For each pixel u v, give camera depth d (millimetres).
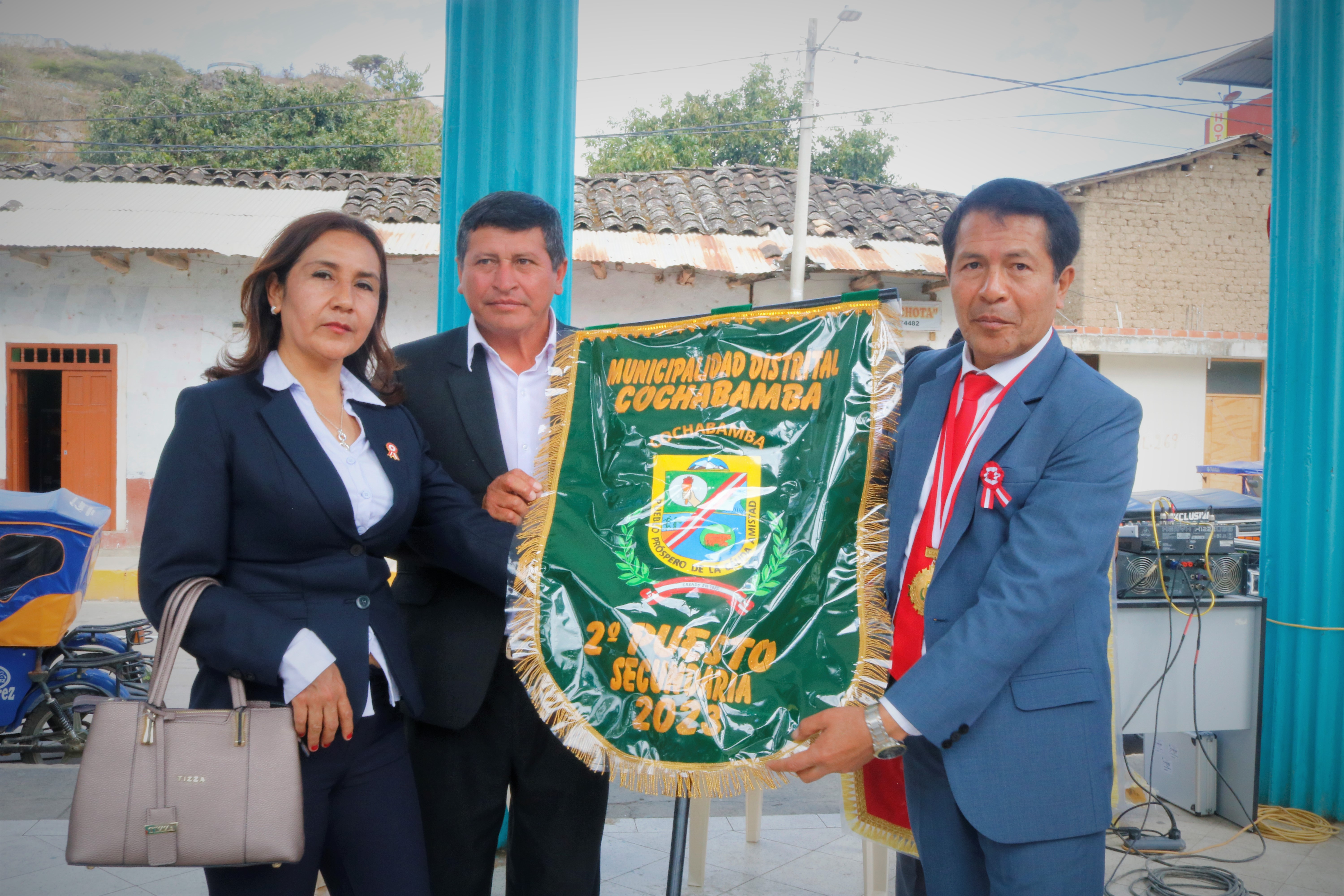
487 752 1923
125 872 2852
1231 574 3428
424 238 8664
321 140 15883
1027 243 1540
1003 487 1556
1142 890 2885
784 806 3699
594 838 1962
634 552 1702
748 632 1590
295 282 1596
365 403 1743
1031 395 1592
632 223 9250
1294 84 3434
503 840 3014
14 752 4188
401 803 1663
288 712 1444
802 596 1590
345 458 1643
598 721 1610
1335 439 3336
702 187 10648
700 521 1696
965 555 1593
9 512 4059
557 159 3072
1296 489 3430
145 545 1480
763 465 1697
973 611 1488
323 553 1589
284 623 1479
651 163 17891
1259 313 12719
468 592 1908
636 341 1889
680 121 18516
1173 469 11773
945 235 1691
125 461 9688
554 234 1990
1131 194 12516
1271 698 3494
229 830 1382
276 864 1408
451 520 1817
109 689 4270
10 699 4094
